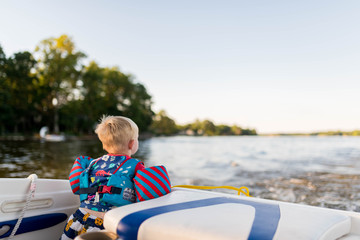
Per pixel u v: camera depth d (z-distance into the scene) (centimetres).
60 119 5347
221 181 777
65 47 4931
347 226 112
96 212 145
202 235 91
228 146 3553
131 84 6988
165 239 95
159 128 12769
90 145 2577
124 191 145
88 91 5384
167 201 126
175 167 1164
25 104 4784
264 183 738
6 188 166
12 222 167
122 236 102
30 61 4878
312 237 89
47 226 184
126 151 161
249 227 93
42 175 821
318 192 622
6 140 3275
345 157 1727
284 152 2314
